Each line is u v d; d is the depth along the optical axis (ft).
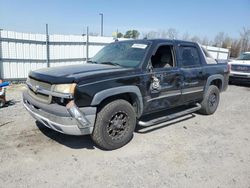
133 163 10.57
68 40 39.19
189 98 16.10
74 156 11.01
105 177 9.38
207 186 9.04
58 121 10.03
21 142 12.21
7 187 8.50
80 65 13.15
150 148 12.17
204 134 14.53
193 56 16.38
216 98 18.95
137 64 12.55
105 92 10.50
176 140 13.35
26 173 9.43
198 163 10.78
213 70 17.97
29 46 35.58
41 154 11.04
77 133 10.31
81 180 9.12
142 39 14.71
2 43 33.09
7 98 22.99
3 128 14.07
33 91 11.50
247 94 29.58
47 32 36.73
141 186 8.86
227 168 10.44
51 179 9.11
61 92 9.79
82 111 10.00
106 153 11.44
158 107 13.73
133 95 12.12
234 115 19.21
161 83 13.32
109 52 15.05
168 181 9.25
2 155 10.75
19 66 35.24
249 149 12.57
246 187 9.08
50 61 38.01
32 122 15.23
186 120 17.13
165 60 14.39
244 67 35.14
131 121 12.14
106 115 10.98
